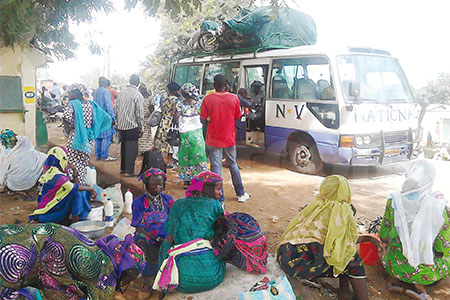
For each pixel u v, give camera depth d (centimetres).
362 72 675
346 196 307
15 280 239
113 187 508
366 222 457
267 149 761
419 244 313
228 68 854
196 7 484
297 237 315
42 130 766
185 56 901
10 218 465
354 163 639
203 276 296
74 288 262
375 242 346
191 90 542
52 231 257
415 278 319
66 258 254
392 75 713
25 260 241
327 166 674
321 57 667
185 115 545
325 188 312
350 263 302
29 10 487
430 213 310
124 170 601
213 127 494
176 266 298
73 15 575
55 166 420
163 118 657
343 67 659
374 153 645
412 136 688
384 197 535
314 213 312
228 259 322
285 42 789
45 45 678
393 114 670
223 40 846
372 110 650
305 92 694
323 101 659
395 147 668
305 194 563
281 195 558
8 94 657
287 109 719
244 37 810
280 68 744
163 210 353
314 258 308
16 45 602
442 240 316
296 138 712
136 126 610
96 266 267
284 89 736
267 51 771
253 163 746
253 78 811
